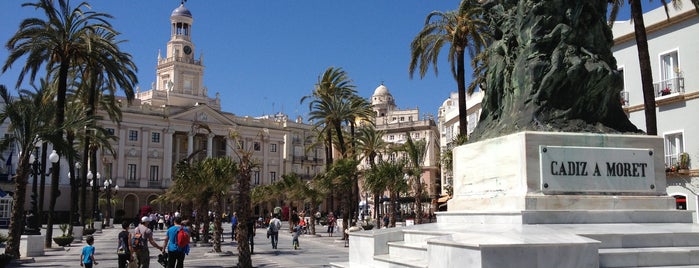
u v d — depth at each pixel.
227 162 24.30
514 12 11.23
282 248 28.52
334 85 44.44
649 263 7.28
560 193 9.20
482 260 6.34
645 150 9.73
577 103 10.07
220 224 23.56
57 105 25.77
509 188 9.53
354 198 47.28
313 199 42.62
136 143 80.00
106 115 76.31
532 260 6.53
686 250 7.44
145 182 80.00
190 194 25.00
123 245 13.98
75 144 45.62
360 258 10.40
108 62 27.98
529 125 9.83
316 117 43.84
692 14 28.19
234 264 19.38
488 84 11.70
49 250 26.08
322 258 22.05
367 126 51.00
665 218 9.33
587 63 10.08
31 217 24.64
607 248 7.52
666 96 28.91
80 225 38.00
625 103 31.50
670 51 29.45
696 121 27.89
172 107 83.38
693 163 27.88
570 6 10.39
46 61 27.22
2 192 49.12
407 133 36.78
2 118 20.64
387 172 34.69
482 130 11.39
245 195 17.69
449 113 62.31
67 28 26.38
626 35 31.83
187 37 96.38
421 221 35.06
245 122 93.56
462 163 10.92
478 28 26.98
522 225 8.55
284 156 98.88
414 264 8.11
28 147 20.52
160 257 14.32
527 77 10.21
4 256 18.50
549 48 10.33
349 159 39.09
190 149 84.44
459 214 10.30
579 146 9.47
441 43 28.23
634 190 9.57
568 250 6.68
